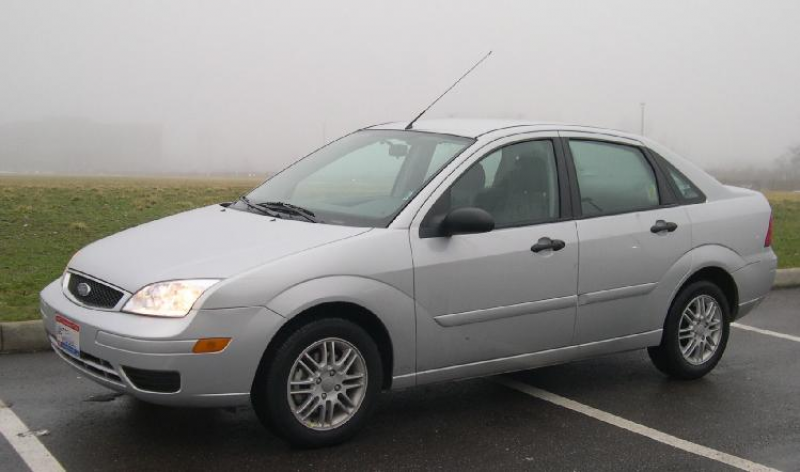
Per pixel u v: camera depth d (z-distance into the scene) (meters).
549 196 5.53
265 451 4.66
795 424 5.41
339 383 4.70
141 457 4.52
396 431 5.05
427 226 4.97
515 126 5.68
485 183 5.29
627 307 5.80
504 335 5.24
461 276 5.00
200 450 4.64
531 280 5.28
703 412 5.60
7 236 11.32
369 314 4.77
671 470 4.61
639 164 6.08
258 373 4.51
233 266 4.44
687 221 6.12
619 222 5.75
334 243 4.67
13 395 5.45
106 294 4.55
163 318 4.26
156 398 4.29
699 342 6.29
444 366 5.07
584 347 5.66
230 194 22.17
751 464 4.73
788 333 7.91
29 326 6.42
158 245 4.84
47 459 4.46
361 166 5.66
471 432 5.08
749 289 6.50
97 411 5.21
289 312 4.42
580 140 5.83
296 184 5.71
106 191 20.14
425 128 5.81
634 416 5.47
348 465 4.50
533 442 4.95
